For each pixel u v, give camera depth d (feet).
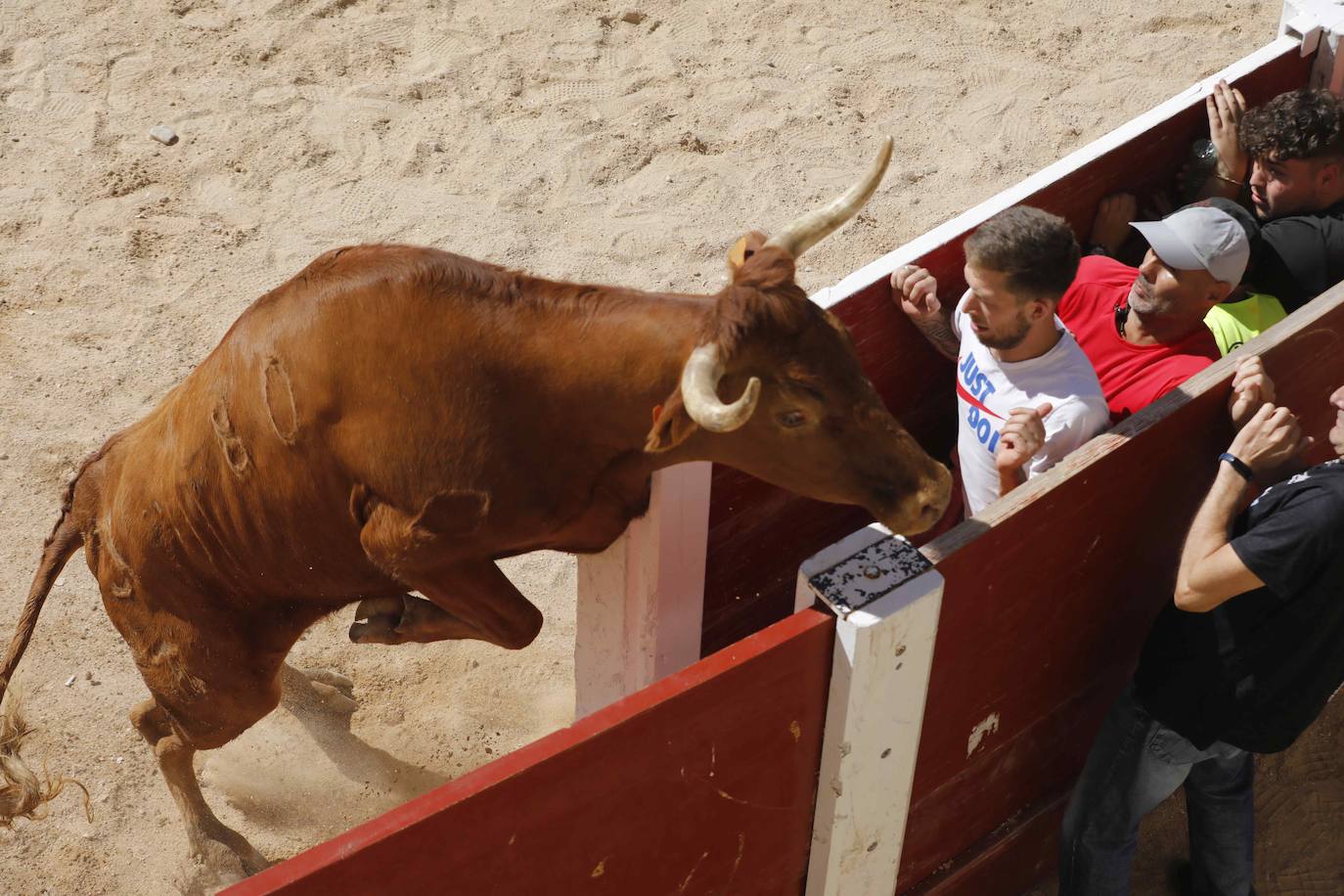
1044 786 13.87
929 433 15.28
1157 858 14.66
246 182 24.40
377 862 8.26
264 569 12.69
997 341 12.02
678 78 27.25
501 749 16.08
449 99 26.45
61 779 13.30
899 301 13.44
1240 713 11.32
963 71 27.73
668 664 13.33
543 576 18.17
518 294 11.10
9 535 18.22
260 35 27.94
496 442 11.19
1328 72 16.92
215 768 15.75
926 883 13.24
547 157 25.09
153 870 14.71
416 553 11.69
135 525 12.78
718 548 13.41
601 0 29.40
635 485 11.76
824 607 9.78
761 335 9.87
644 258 23.00
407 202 24.04
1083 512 11.16
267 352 11.60
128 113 25.82
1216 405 11.66
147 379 20.57
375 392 11.19
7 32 27.81
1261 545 10.48
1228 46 28.68
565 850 9.42
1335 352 13.08
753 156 25.36
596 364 10.84
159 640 13.29
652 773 9.52
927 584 9.77
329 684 16.43
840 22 29.17
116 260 22.61
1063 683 12.83
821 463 10.56
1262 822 15.05
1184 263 12.44
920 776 11.95
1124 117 26.53
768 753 10.29
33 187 24.06
